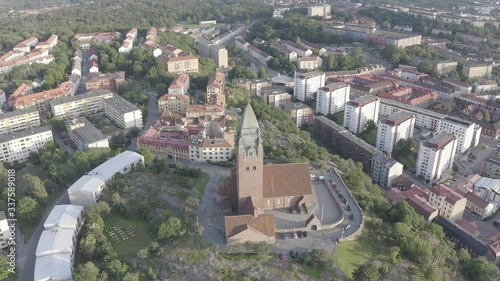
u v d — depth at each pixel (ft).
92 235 652.07
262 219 633.20
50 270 601.62
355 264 615.16
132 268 594.24
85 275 563.07
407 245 650.02
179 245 624.59
